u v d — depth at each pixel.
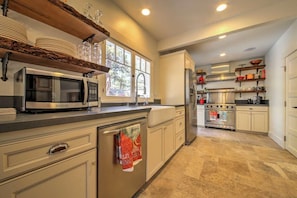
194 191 1.48
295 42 2.34
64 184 0.78
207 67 5.34
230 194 1.43
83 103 1.19
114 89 2.03
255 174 1.81
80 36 1.47
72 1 1.43
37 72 0.91
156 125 1.76
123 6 2.02
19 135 0.61
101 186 1.00
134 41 2.39
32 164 0.65
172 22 2.45
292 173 1.83
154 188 1.54
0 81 0.97
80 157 0.87
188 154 2.49
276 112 3.25
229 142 3.20
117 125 1.14
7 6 0.98
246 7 2.05
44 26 1.23
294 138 2.44
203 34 2.57
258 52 3.94
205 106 4.93
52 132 0.73
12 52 0.84
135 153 1.27
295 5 1.87
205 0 1.90
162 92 3.35
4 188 0.57
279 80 3.05
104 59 1.81
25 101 0.87
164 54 3.46
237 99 4.70
